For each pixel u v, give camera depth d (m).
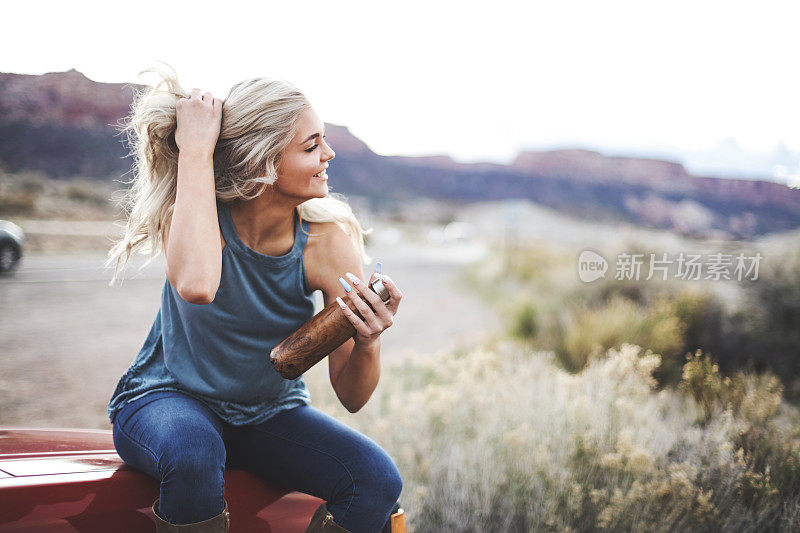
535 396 3.66
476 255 27.92
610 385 3.51
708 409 3.54
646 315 5.68
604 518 2.49
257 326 1.41
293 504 1.43
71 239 18.95
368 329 1.30
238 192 1.32
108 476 1.22
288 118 1.31
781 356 5.00
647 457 2.71
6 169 33.50
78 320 8.05
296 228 1.47
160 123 1.33
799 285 5.47
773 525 2.56
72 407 4.59
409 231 58.72
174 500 1.15
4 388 4.97
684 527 2.53
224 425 1.44
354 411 1.57
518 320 6.91
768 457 2.92
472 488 2.81
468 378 3.71
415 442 3.23
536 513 2.62
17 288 10.51
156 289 11.30
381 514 1.37
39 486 1.14
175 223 1.27
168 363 1.38
